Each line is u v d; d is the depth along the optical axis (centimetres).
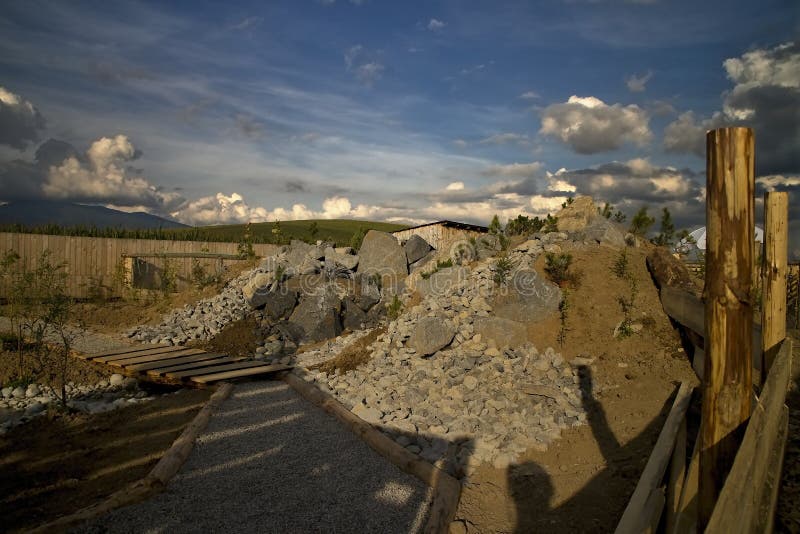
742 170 246
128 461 498
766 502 262
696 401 496
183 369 809
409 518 401
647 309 746
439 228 1792
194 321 1145
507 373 666
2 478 463
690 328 626
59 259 1555
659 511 329
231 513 400
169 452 492
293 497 427
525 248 1012
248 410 652
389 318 999
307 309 1102
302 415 636
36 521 385
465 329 784
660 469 371
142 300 1477
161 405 684
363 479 463
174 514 396
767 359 377
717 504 222
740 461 226
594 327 735
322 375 775
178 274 1581
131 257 1577
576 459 475
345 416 605
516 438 524
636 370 627
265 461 498
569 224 1145
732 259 250
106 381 830
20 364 811
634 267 865
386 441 528
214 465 486
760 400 271
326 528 383
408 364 749
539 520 394
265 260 1448
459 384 659
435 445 527
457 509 418
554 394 598
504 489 443
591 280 841
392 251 1328
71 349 928
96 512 387
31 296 954
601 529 370
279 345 995
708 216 259
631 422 515
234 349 995
